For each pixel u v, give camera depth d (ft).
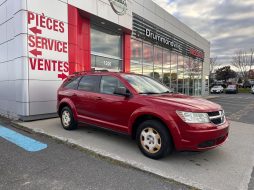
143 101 16.14
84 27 37.22
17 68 27.99
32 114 27.73
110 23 41.11
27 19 26.94
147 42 59.47
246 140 21.72
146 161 15.21
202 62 104.88
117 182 12.40
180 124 14.25
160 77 67.05
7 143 18.62
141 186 12.05
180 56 80.64
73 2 32.86
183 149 14.38
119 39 48.14
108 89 18.94
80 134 21.21
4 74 31.50
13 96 29.27
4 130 22.90
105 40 44.21
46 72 29.19
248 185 12.47
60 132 21.80
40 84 28.53
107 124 18.52
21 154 16.17
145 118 16.49
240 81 256.93
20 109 27.66
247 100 84.02
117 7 41.83
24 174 13.07
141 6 55.06
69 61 32.30
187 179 12.92
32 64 27.58
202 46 103.09
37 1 27.99
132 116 16.48
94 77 20.53
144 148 15.92
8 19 29.60
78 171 13.60
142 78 20.04
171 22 71.41
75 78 22.58
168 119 14.53
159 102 15.46
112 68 46.14
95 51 41.63
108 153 16.44
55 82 30.37
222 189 11.96
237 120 35.14
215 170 14.28
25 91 27.02
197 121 14.23
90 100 19.84
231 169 14.52
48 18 29.30
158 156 15.17
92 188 11.69
